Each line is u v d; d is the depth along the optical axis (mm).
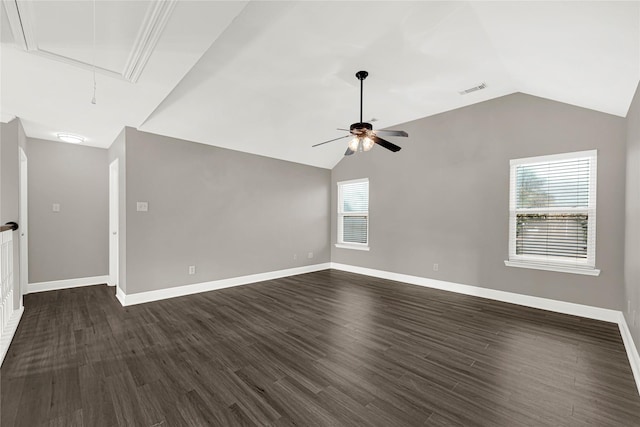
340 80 3459
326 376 2176
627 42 1865
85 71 2414
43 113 3332
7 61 2234
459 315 3477
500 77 3438
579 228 3457
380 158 5508
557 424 1680
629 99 2674
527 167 3836
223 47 2748
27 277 4273
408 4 2258
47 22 1814
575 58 2346
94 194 4805
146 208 3957
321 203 6336
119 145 4082
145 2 1683
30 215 4285
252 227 5148
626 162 3057
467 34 2590
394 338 2842
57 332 2953
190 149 4387
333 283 5094
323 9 2301
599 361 2393
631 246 2664
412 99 4090
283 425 1674
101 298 4094
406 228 5113
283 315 3488
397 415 1757
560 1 1758
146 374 2199
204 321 3281
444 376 2176
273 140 4875
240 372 2230
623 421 1700
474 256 4293
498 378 2150
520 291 3863
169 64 2342
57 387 2029
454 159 4488
